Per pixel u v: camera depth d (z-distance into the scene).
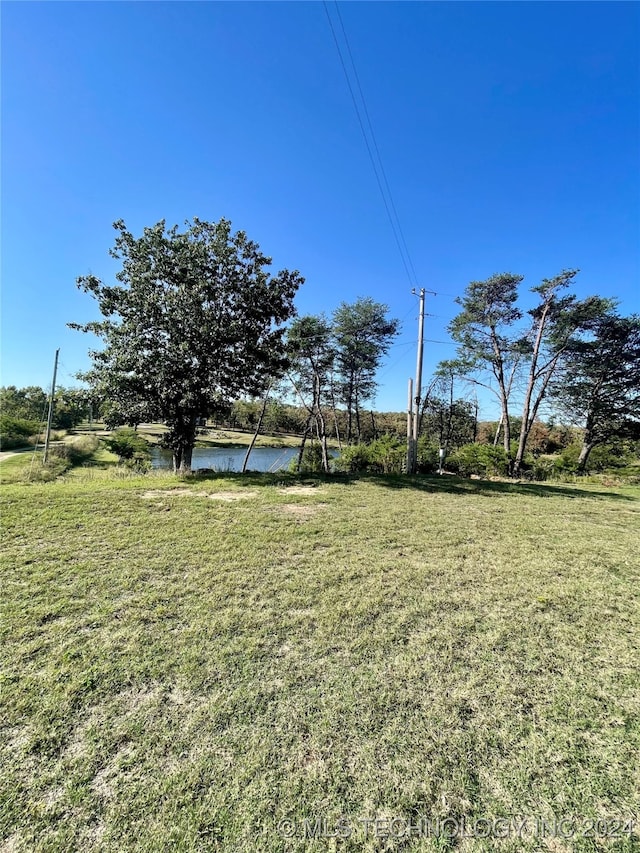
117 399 10.50
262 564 4.20
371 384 22.83
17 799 1.56
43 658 2.47
